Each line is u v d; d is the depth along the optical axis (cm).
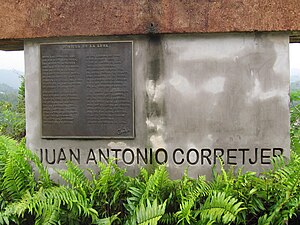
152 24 514
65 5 526
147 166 527
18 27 534
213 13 508
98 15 522
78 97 532
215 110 519
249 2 505
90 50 529
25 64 543
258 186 470
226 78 517
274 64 512
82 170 520
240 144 517
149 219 421
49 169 541
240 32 512
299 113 734
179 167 525
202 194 463
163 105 524
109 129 529
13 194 484
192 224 441
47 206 438
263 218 445
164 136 525
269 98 513
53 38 535
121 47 525
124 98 526
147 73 524
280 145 513
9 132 891
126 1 517
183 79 521
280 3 502
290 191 450
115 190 482
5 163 509
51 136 538
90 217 473
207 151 521
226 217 418
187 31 511
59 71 534
